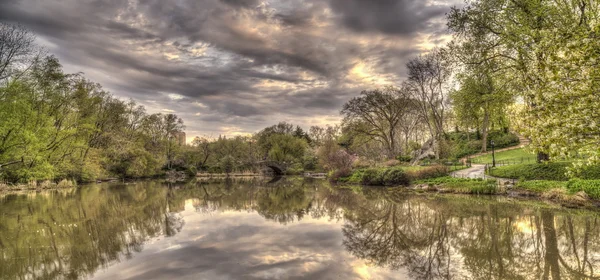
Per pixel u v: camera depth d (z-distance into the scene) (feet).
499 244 39.93
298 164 280.31
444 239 43.11
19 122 110.32
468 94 94.53
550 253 35.81
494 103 89.30
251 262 33.32
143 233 47.44
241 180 199.72
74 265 32.58
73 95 140.46
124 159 194.80
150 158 211.00
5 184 112.27
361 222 55.77
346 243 41.60
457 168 127.65
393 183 116.88
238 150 325.62
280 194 107.14
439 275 29.84
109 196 99.19
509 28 78.48
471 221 52.95
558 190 68.59
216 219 59.82
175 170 255.91
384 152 171.83
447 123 256.11
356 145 200.54
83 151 156.56
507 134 191.72
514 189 80.18
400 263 33.45
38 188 120.67
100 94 164.86
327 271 30.73
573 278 28.45
